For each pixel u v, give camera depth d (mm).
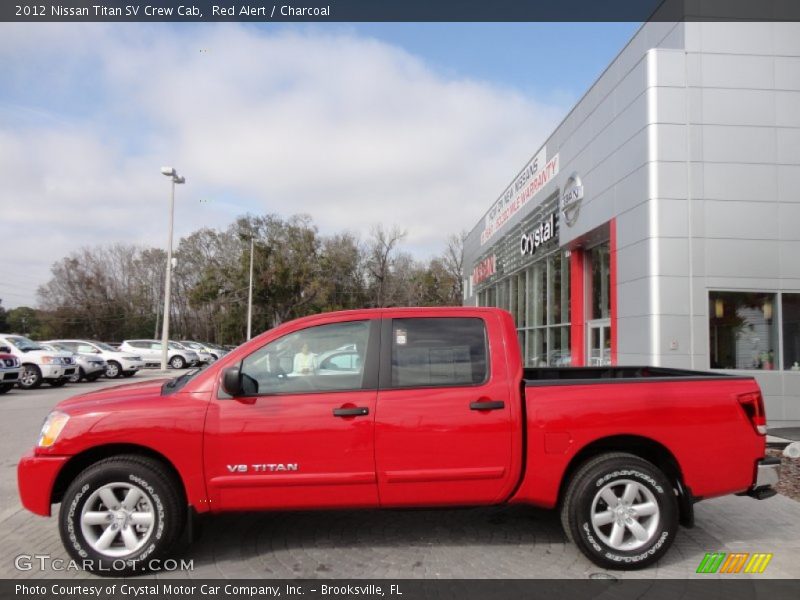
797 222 10438
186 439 4016
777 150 10484
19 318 82062
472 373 4270
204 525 5023
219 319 61250
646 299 10508
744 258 10367
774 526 5039
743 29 10570
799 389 10219
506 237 22953
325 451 4051
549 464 4121
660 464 4406
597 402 4160
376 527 4984
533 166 18641
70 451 4023
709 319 10328
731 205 10406
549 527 4977
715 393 4258
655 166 10406
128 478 4008
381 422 4074
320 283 59781
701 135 10445
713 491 4203
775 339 10359
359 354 4297
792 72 10570
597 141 12961
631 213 11211
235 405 4094
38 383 18250
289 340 4324
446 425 4094
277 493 4070
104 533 4023
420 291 72000
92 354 22750
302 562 4242
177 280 78938
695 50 10508
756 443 4246
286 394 4148
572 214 14680
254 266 56562
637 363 10883
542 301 18828
